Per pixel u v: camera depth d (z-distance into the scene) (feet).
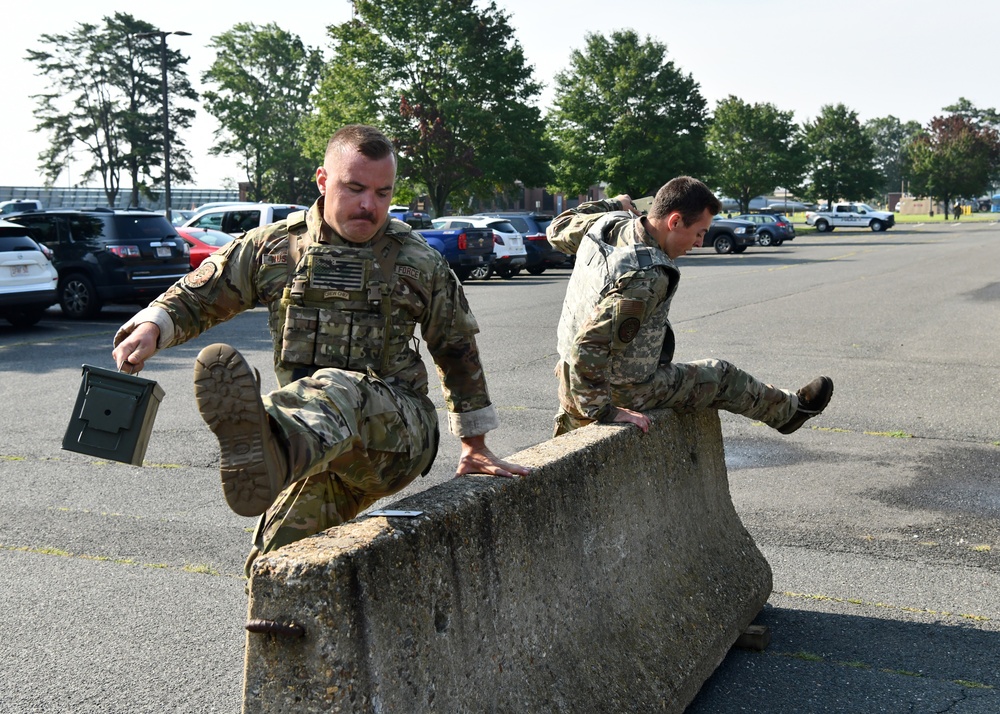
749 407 12.38
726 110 216.13
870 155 258.16
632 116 164.86
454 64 146.72
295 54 236.02
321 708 6.28
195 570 15.08
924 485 19.40
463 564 7.57
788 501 18.45
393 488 8.75
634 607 10.04
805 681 11.28
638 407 11.55
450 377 9.01
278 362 8.58
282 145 232.53
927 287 67.21
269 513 8.57
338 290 8.37
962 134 336.70
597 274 11.26
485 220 82.84
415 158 150.20
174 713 10.71
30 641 12.53
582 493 9.56
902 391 29.09
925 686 11.16
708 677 10.89
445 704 7.08
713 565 11.98
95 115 231.50
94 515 17.87
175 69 236.84
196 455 22.20
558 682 8.43
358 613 6.45
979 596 13.84
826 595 13.93
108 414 6.47
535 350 38.11
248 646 6.40
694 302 57.72
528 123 152.46
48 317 55.21
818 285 70.03
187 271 55.11
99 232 52.95
